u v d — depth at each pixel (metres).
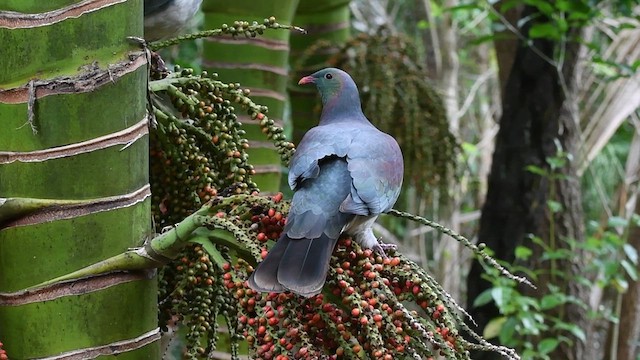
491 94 15.11
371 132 3.85
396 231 13.45
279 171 6.41
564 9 7.93
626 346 11.11
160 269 3.59
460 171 11.95
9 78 3.06
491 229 8.69
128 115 3.17
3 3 3.06
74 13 3.07
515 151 8.57
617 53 10.91
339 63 8.70
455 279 13.12
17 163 3.06
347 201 3.44
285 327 2.98
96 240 3.11
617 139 13.69
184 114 3.65
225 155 3.64
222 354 5.67
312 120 8.76
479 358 8.60
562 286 8.65
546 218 8.57
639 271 10.71
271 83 6.32
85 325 3.11
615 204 11.90
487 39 8.73
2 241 3.11
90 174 3.10
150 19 5.82
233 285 3.09
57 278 3.09
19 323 3.11
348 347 2.92
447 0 12.59
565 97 8.52
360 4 13.98
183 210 3.72
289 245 3.11
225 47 6.26
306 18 8.70
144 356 3.22
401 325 2.97
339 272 3.06
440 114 8.72
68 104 3.06
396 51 8.71
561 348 8.81
